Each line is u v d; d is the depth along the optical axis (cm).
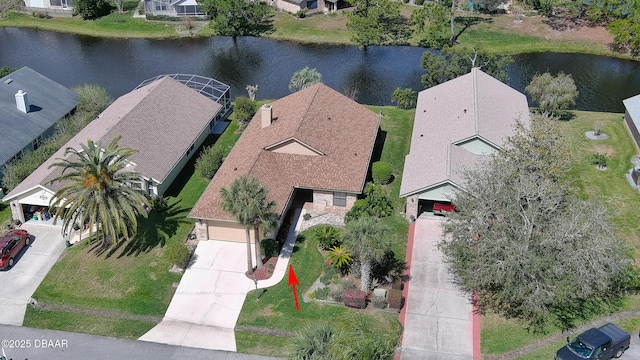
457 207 3988
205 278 4316
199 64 8481
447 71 6681
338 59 8575
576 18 9350
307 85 6844
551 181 4122
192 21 9688
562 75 6300
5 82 6125
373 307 4012
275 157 5022
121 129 5262
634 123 5744
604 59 8506
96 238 4675
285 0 9875
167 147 5341
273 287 4219
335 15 9775
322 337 3391
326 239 4450
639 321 3828
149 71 8288
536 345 3716
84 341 3888
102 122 5638
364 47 8888
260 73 8175
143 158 5069
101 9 10031
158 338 3888
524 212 3650
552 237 3541
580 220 3662
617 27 8469
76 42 9288
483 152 5056
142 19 9831
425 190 4616
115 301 4166
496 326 3866
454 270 4275
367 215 4606
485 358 3659
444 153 4894
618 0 8838
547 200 3728
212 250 4559
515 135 4728
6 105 5841
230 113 6625
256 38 9294
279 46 9019
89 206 4162
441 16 8500
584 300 3978
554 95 6116
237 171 4862
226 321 3994
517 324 3866
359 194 4909
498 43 8831
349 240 3934
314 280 4266
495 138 5009
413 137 5472
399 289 4053
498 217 3759
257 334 3900
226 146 5894
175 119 5700
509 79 7894
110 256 4528
